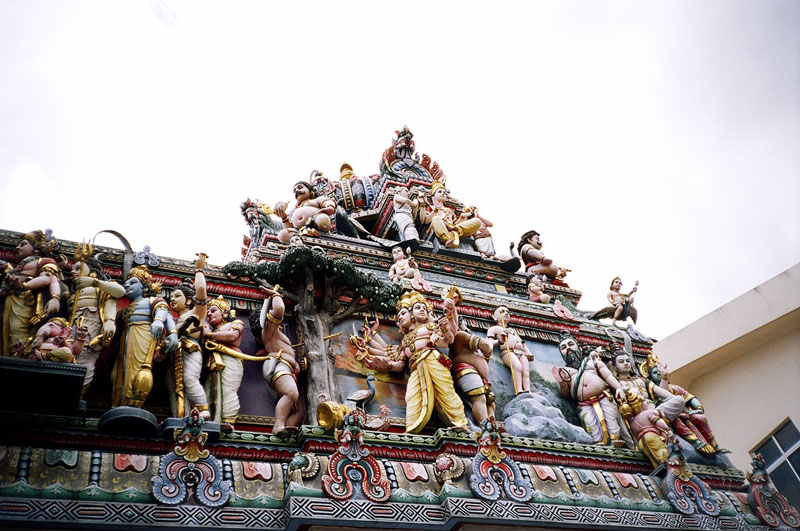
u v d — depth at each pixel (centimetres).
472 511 829
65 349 779
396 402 998
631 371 1225
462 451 912
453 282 1305
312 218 1253
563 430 1045
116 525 697
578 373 1142
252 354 965
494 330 1139
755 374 1608
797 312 1538
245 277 1024
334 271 1033
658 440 1060
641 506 973
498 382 1095
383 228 1463
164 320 854
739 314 1611
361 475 812
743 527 1036
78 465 725
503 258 1389
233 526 746
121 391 827
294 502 758
